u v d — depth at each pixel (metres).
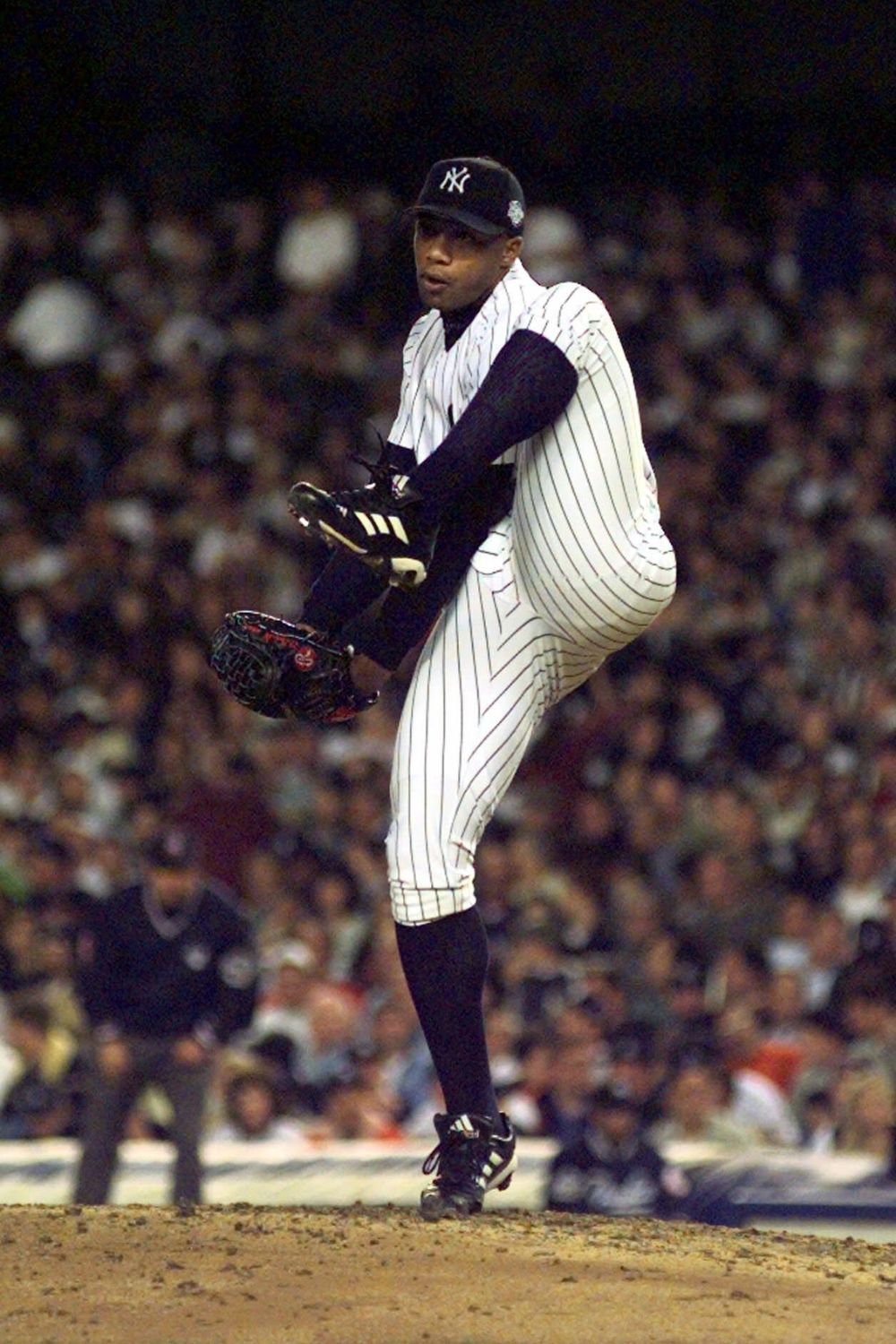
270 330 66.19
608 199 72.56
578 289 15.57
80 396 64.25
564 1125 33.59
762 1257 15.59
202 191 76.31
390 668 16.00
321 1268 14.65
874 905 41.88
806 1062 35.38
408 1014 36.41
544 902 40.72
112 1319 13.55
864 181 70.38
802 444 58.97
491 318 15.71
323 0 78.12
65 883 44.25
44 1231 15.74
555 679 16.34
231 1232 15.71
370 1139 34.22
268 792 47.53
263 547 56.53
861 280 64.44
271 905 42.81
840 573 53.62
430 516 14.95
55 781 49.19
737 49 77.00
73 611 55.81
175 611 54.41
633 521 15.95
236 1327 13.36
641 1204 29.61
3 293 67.50
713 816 44.66
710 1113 33.72
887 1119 32.88
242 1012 31.66
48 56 76.75
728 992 38.50
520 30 77.50
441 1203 16.19
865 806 43.75
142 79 77.94
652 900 41.44
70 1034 36.78
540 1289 14.20
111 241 69.56
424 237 15.79
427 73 77.56
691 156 76.12
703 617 52.78
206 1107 31.33
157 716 51.78
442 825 15.86
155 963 31.30
